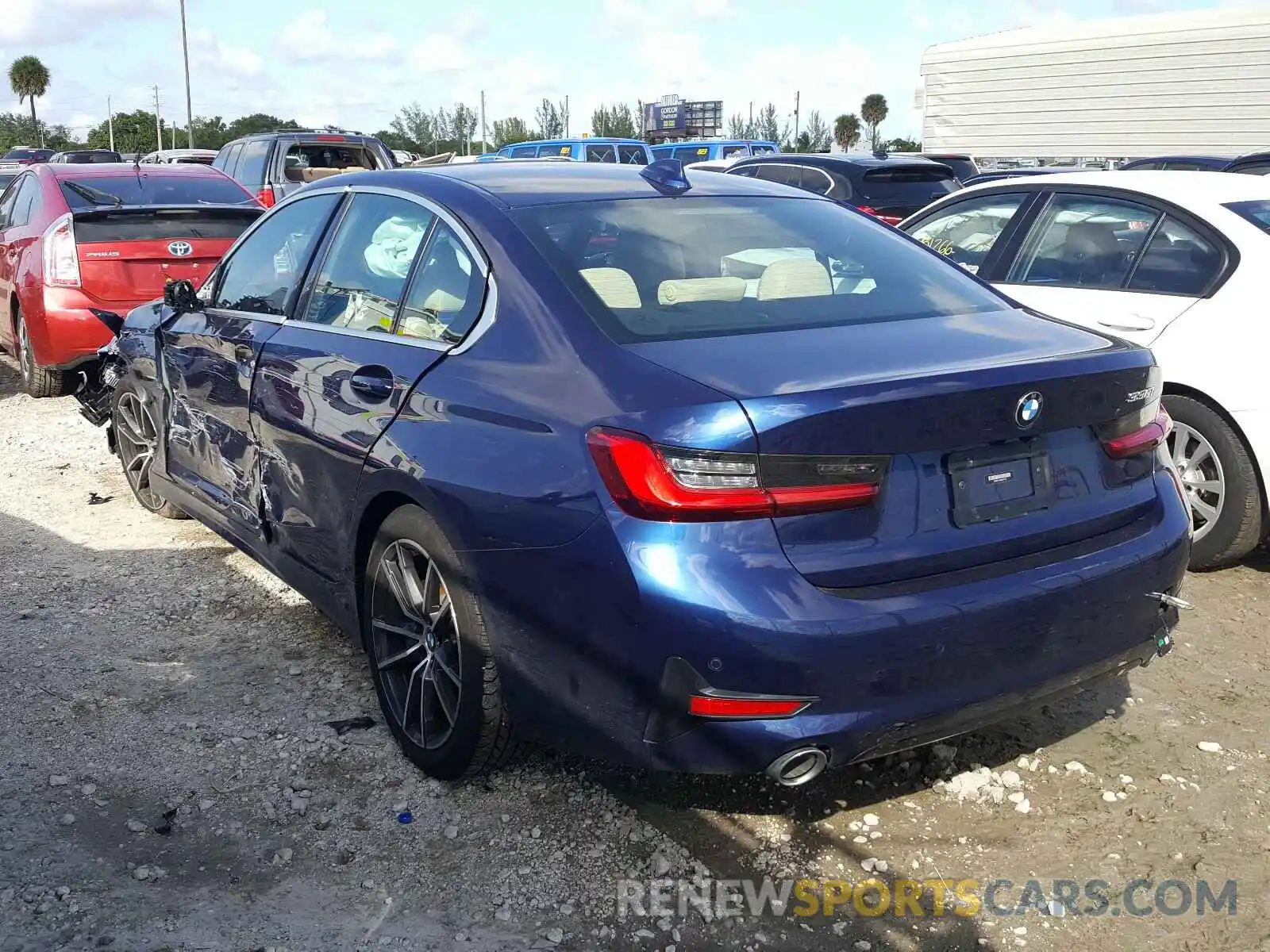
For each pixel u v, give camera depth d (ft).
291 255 13.58
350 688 12.60
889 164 37.04
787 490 8.20
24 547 17.01
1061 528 9.36
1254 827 10.18
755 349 9.16
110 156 91.45
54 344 24.73
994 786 10.69
